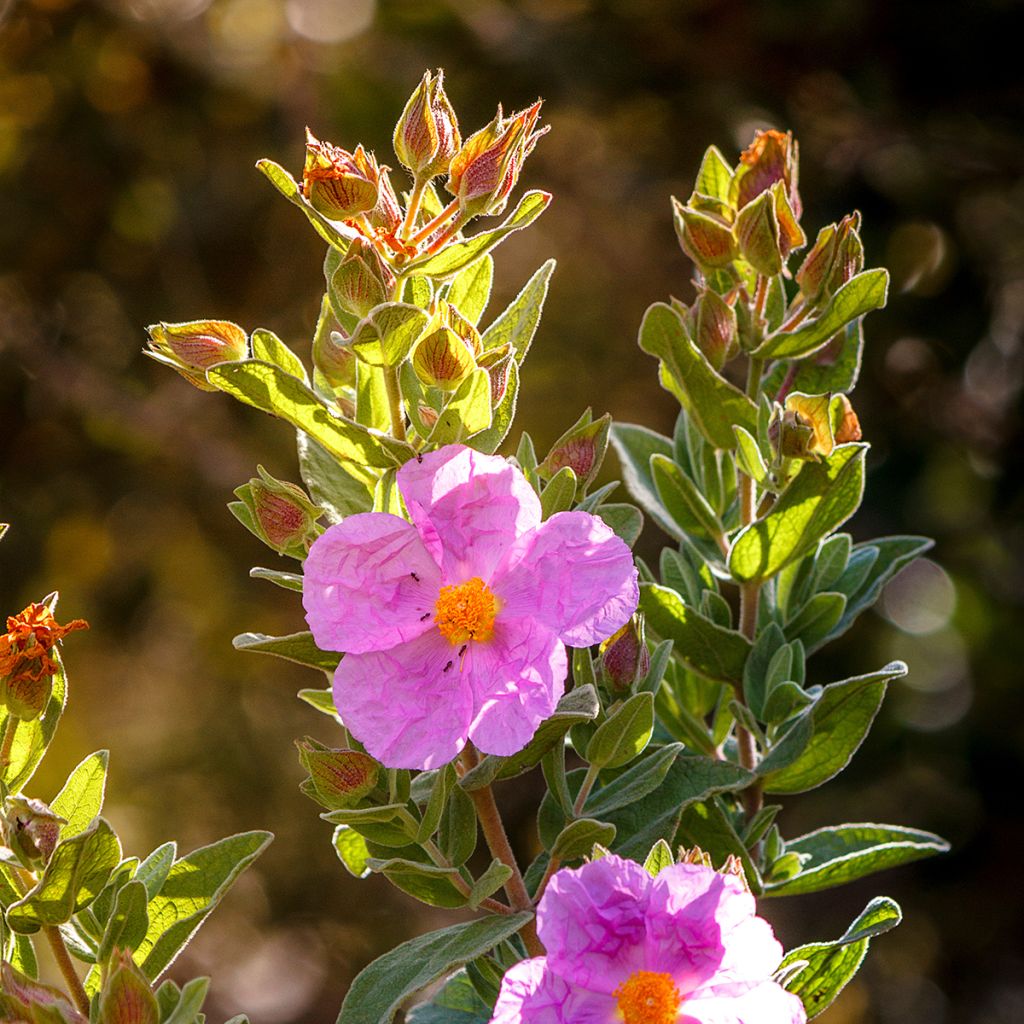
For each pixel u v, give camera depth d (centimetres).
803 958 265
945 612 845
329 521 260
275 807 945
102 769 255
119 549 937
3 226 898
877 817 841
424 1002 304
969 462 823
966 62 824
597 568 226
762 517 296
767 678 301
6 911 232
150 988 216
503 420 247
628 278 952
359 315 235
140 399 906
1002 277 828
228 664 957
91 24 903
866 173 832
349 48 911
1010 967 851
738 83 858
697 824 285
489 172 237
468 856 254
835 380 324
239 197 916
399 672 229
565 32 882
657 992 212
